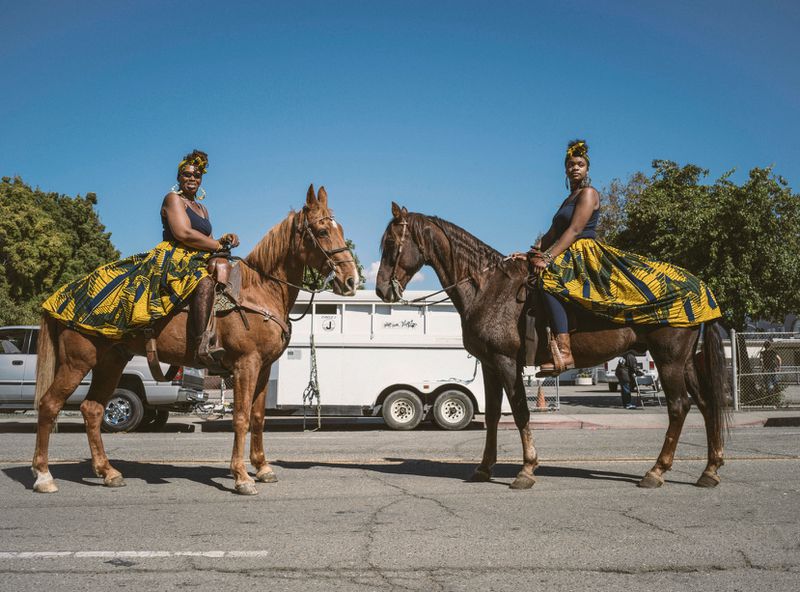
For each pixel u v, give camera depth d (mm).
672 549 4305
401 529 4840
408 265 7047
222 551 4297
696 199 21812
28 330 15766
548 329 6480
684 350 6453
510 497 5992
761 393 18844
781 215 21047
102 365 6930
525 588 3617
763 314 21516
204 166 6820
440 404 15867
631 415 17719
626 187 34688
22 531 4824
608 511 5395
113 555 4219
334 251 6676
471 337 6723
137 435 13953
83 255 44750
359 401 16078
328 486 6621
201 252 6578
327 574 3854
